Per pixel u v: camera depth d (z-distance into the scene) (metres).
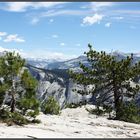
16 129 19.31
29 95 22.20
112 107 35.56
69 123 25.02
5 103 22.31
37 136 17.77
